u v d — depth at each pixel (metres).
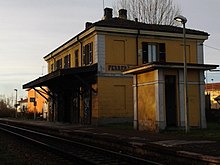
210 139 15.73
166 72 21.00
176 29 31.33
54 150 15.20
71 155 13.20
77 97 32.16
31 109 67.44
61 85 34.09
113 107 28.27
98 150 14.80
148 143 14.38
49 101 41.41
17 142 20.42
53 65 41.38
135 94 22.73
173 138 16.34
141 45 29.64
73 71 26.73
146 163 11.48
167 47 30.53
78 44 32.44
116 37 28.89
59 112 37.41
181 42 31.06
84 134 19.73
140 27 29.62
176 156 12.05
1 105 80.69
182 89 21.39
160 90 20.58
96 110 27.98
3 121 47.53
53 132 25.42
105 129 22.84
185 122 20.22
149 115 21.31
